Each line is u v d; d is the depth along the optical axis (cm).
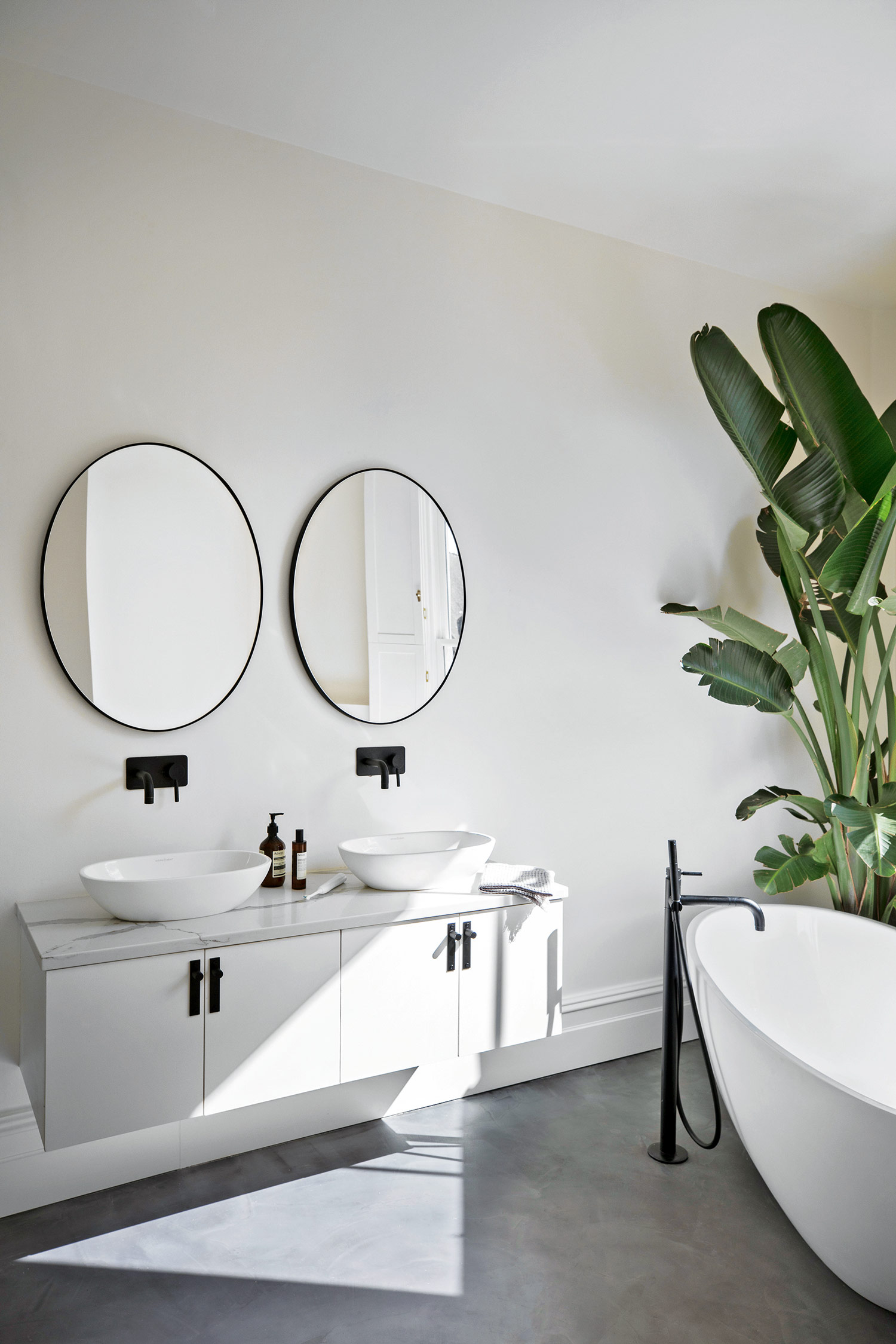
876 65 223
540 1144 246
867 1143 167
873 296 369
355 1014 212
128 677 228
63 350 223
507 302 295
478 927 231
